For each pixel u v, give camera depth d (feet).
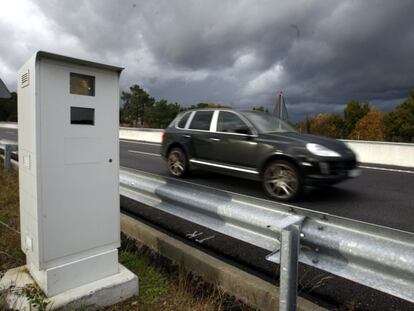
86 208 7.26
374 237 5.83
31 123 6.59
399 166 35.27
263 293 7.10
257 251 10.24
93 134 7.22
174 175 24.84
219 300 7.70
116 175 7.75
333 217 6.35
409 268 5.28
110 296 7.43
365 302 7.88
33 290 7.09
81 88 6.98
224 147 20.85
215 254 9.82
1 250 10.01
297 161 17.12
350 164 17.87
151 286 8.32
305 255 6.74
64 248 6.99
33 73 6.31
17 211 13.97
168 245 9.53
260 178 18.95
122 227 11.67
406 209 16.56
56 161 6.71
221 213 8.13
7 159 23.63
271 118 21.65
